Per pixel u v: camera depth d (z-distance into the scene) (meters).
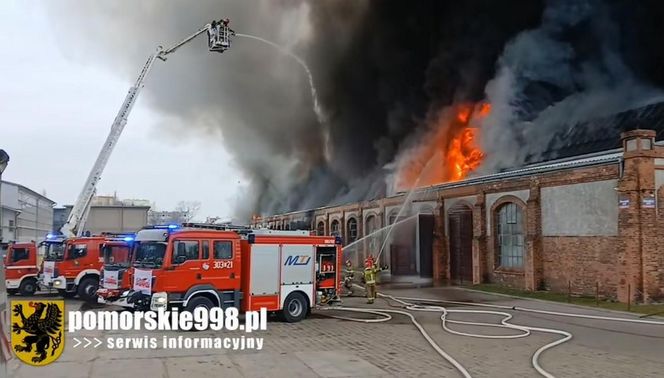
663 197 15.52
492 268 20.61
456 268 22.83
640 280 15.11
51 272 18.59
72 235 21.73
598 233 16.30
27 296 19.88
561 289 17.55
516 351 9.66
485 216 21.06
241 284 13.04
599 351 9.65
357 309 15.59
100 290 15.96
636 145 15.31
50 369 8.12
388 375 7.95
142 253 12.65
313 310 15.45
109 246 16.27
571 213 17.28
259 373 8.02
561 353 9.48
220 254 12.62
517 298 17.36
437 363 8.76
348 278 20.02
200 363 8.62
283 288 13.33
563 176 17.58
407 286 22.06
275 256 13.30
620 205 15.49
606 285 15.98
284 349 9.85
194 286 12.25
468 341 10.60
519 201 19.36
